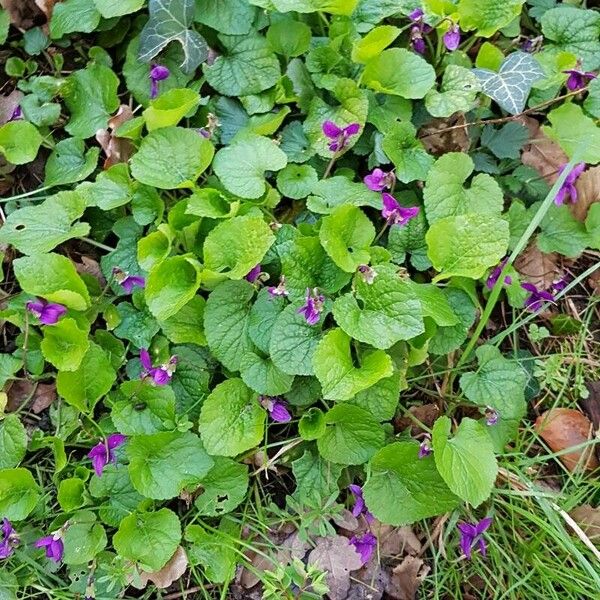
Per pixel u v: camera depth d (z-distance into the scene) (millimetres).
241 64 382
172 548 321
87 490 339
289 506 344
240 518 343
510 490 344
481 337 384
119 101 390
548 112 406
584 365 381
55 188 387
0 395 345
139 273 356
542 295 358
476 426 331
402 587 339
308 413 337
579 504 357
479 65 387
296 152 373
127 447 326
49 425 361
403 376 341
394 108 376
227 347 336
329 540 340
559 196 369
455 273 337
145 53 367
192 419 346
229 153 352
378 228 376
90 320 357
